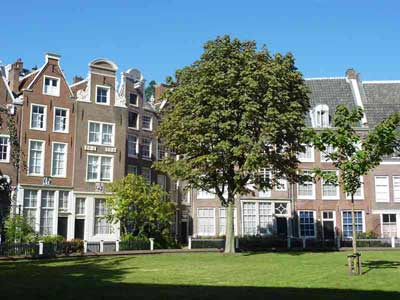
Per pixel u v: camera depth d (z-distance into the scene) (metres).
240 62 33.25
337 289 16.92
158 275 21.59
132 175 42.06
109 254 35.00
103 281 19.39
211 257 32.38
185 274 22.00
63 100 43.06
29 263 27.98
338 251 40.12
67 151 42.72
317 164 50.94
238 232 49.47
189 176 34.41
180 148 34.47
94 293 16.16
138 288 17.36
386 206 50.28
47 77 42.56
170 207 42.62
